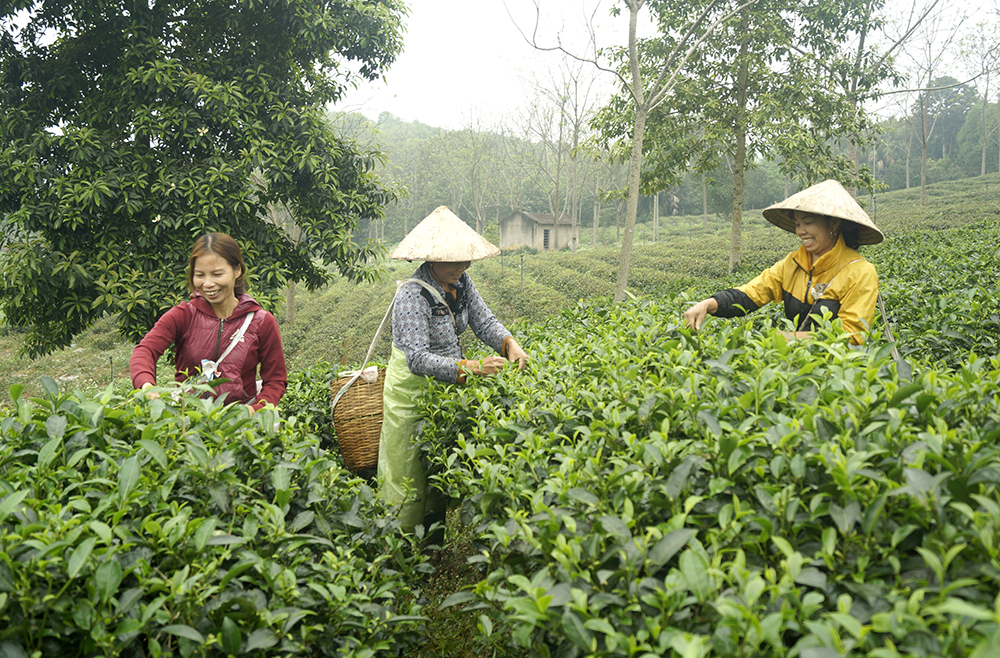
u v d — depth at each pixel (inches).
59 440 69.0
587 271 1184.2
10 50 337.7
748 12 577.3
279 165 328.8
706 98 608.7
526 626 52.8
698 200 2719.0
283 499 70.6
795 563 43.5
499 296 1019.3
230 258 112.7
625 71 603.8
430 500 122.0
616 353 97.6
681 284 493.7
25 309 324.5
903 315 171.2
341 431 129.5
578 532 56.9
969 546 42.6
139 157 312.8
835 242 110.1
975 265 271.0
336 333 805.9
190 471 67.9
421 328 113.0
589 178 2298.2
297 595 60.9
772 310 131.4
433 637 97.0
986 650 32.2
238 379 114.3
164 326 111.5
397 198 389.1
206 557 59.1
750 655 40.0
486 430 89.8
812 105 579.2
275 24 366.6
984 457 45.7
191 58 358.3
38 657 46.8
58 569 51.6
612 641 44.3
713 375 79.4
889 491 45.2
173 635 57.1
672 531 49.3
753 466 55.8
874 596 42.4
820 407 61.5
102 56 351.9
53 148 317.1
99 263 303.7
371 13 364.8
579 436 78.6
